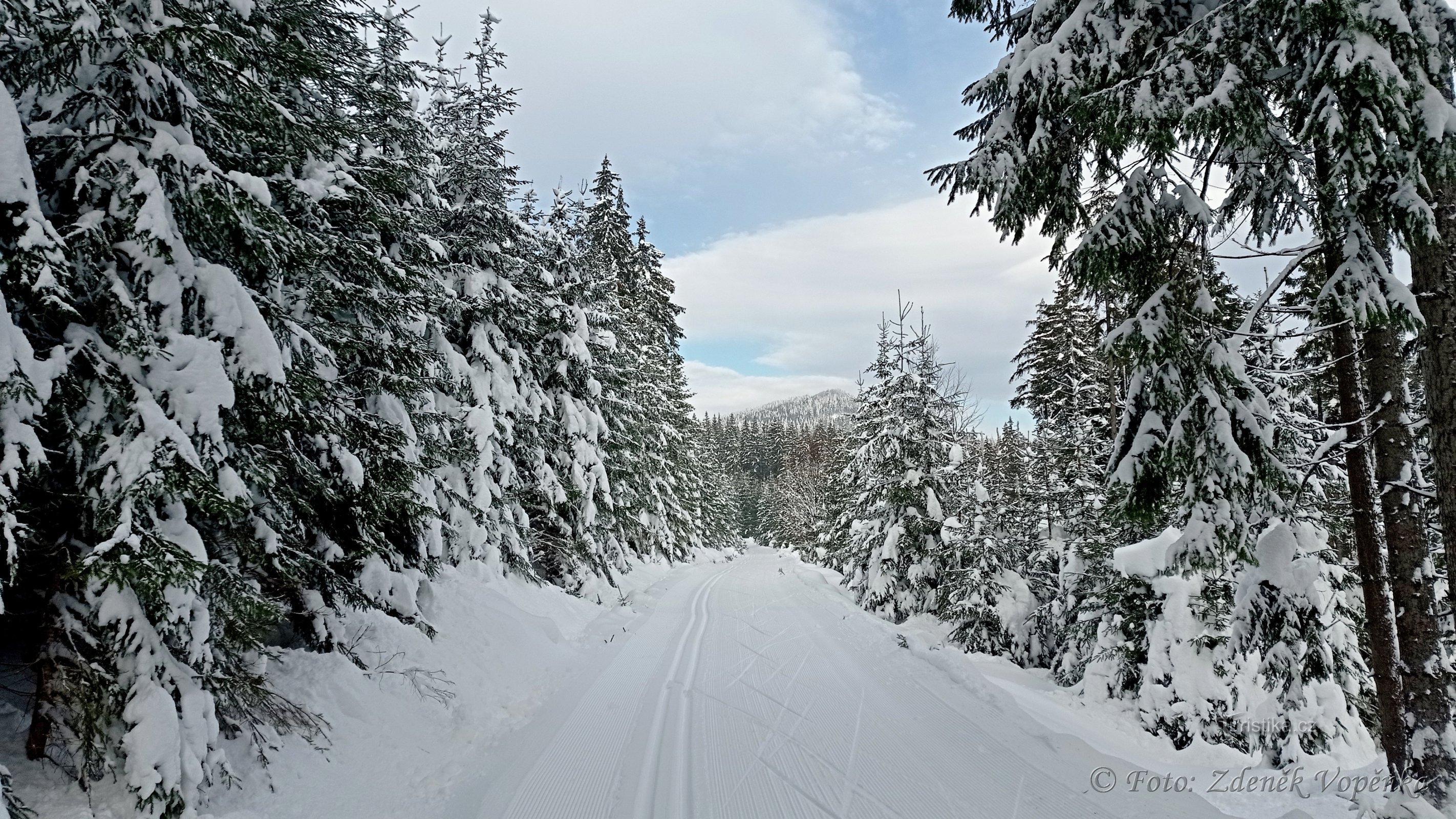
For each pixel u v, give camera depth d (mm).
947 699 8375
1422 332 5164
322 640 7230
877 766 6254
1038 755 6504
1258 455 5488
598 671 10039
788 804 5473
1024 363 18906
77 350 4090
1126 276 6363
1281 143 5316
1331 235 5160
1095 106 5395
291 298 6863
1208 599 9680
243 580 5328
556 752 6629
